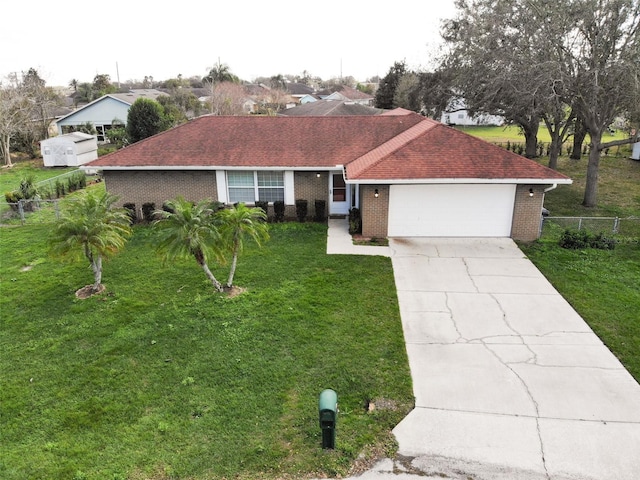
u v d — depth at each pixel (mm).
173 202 11430
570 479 6586
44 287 12797
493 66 22344
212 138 19484
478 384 8594
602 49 18219
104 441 7301
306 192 18688
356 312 11164
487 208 15969
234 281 12844
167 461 6895
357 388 8461
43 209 21141
